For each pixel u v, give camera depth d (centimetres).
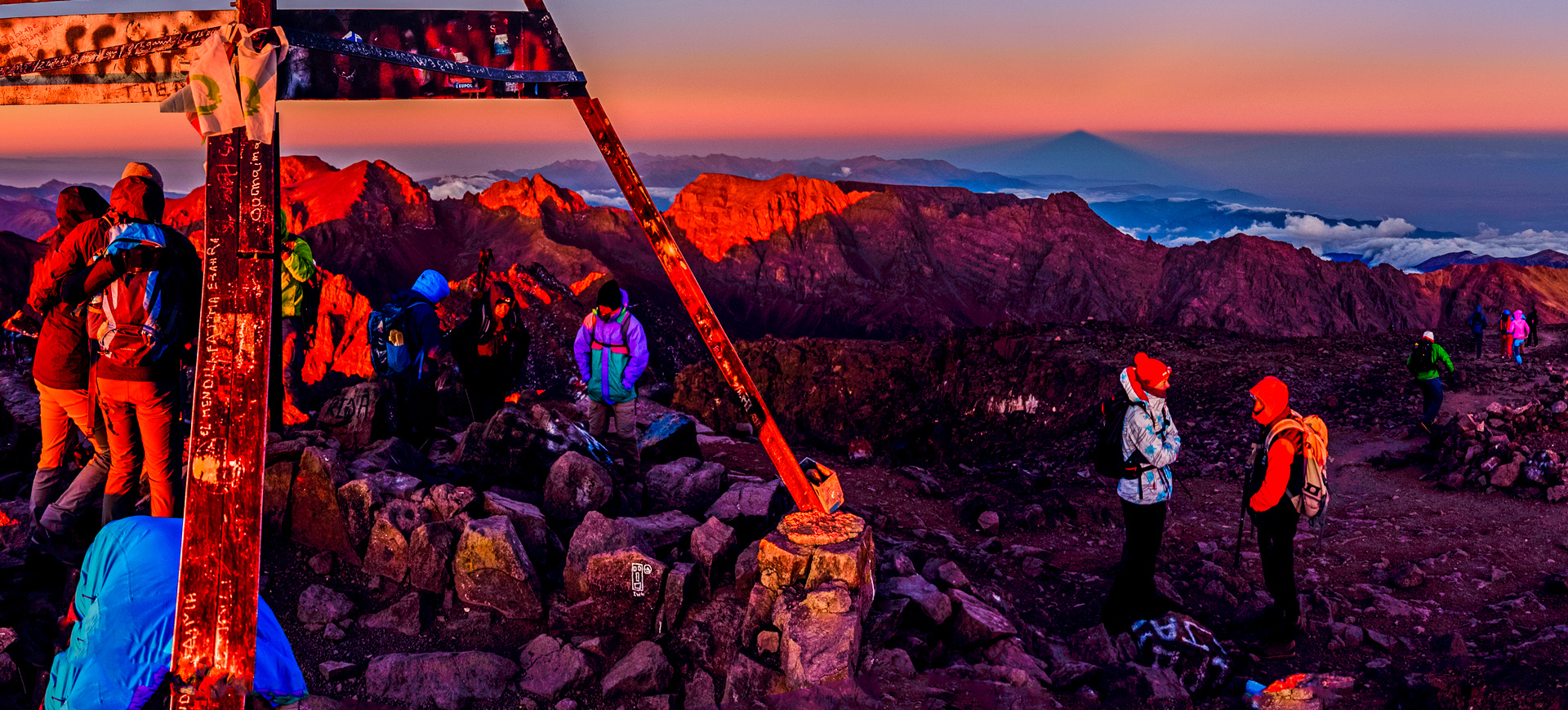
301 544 526
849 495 881
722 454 908
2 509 458
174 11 183
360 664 434
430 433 679
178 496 421
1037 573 703
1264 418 564
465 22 211
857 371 2103
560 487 580
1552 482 916
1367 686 514
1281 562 556
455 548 500
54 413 457
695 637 469
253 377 176
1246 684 507
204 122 172
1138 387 555
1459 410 1359
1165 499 556
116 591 236
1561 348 2175
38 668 358
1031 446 1652
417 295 655
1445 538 814
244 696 180
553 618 481
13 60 188
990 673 464
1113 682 490
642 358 733
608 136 397
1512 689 450
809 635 434
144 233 386
